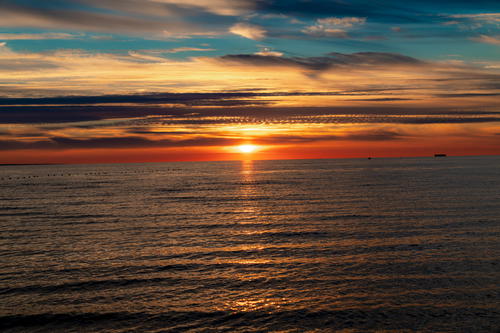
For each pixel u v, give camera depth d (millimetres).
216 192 83438
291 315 18047
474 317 17406
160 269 24859
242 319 17766
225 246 30766
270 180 127250
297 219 43406
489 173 135875
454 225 37000
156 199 69062
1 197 74812
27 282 22516
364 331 16469
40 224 41688
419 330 16422
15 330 16938
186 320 17750
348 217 43812
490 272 22969
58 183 126188
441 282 21516
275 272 24000
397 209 49031
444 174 133000
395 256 26828
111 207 57125
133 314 18359
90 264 26031
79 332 16766
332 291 20688
